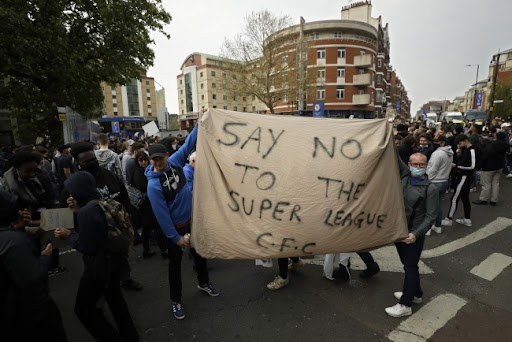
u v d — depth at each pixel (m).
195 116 60.12
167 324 2.63
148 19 14.73
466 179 4.91
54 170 6.31
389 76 52.00
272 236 2.42
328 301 2.94
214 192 2.47
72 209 2.27
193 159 3.45
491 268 3.59
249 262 3.90
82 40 13.23
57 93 13.33
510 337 2.39
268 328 2.56
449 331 2.48
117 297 2.20
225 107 58.75
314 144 2.51
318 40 31.72
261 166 2.46
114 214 2.14
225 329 2.55
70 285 3.37
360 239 2.47
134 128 37.84
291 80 23.59
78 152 3.02
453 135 6.91
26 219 1.95
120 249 2.15
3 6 10.52
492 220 5.32
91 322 2.07
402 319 2.64
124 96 62.09
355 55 32.03
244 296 3.07
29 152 2.72
